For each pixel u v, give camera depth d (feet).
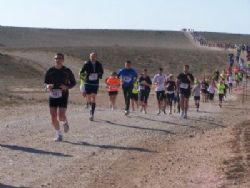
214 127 80.89
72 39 655.76
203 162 51.96
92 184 42.55
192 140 66.33
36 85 210.59
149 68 396.37
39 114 83.66
